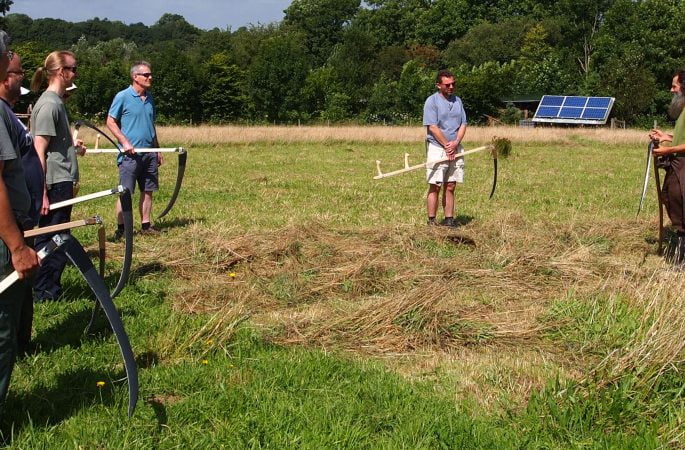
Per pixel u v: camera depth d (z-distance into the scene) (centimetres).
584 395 409
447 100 906
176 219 1010
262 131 2984
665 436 372
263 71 5291
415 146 2848
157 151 838
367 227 909
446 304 566
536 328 536
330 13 9388
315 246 765
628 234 883
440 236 831
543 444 371
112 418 386
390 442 367
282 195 1314
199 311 590
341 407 405
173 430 380
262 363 466
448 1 8931
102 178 1603
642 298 542
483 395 432
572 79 6322
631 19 6028
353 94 5891
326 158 2262
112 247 785
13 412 389
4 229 333
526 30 7700
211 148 2644
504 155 2291
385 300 560
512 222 941
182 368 457
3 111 362
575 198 1310
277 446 363
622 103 5291
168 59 4938
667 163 741
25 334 482
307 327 536
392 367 480
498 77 5412
